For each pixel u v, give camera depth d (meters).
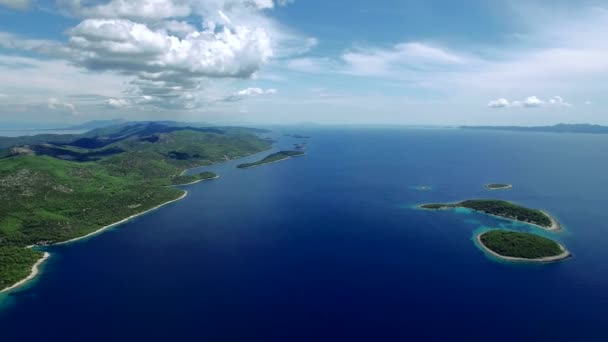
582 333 156.38
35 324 168.38
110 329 163.00
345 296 187.75
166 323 166.75
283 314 172.25
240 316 171.25
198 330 161.12
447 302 181.00
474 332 157.88
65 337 158.50
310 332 158.88
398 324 163.75
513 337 154.62
